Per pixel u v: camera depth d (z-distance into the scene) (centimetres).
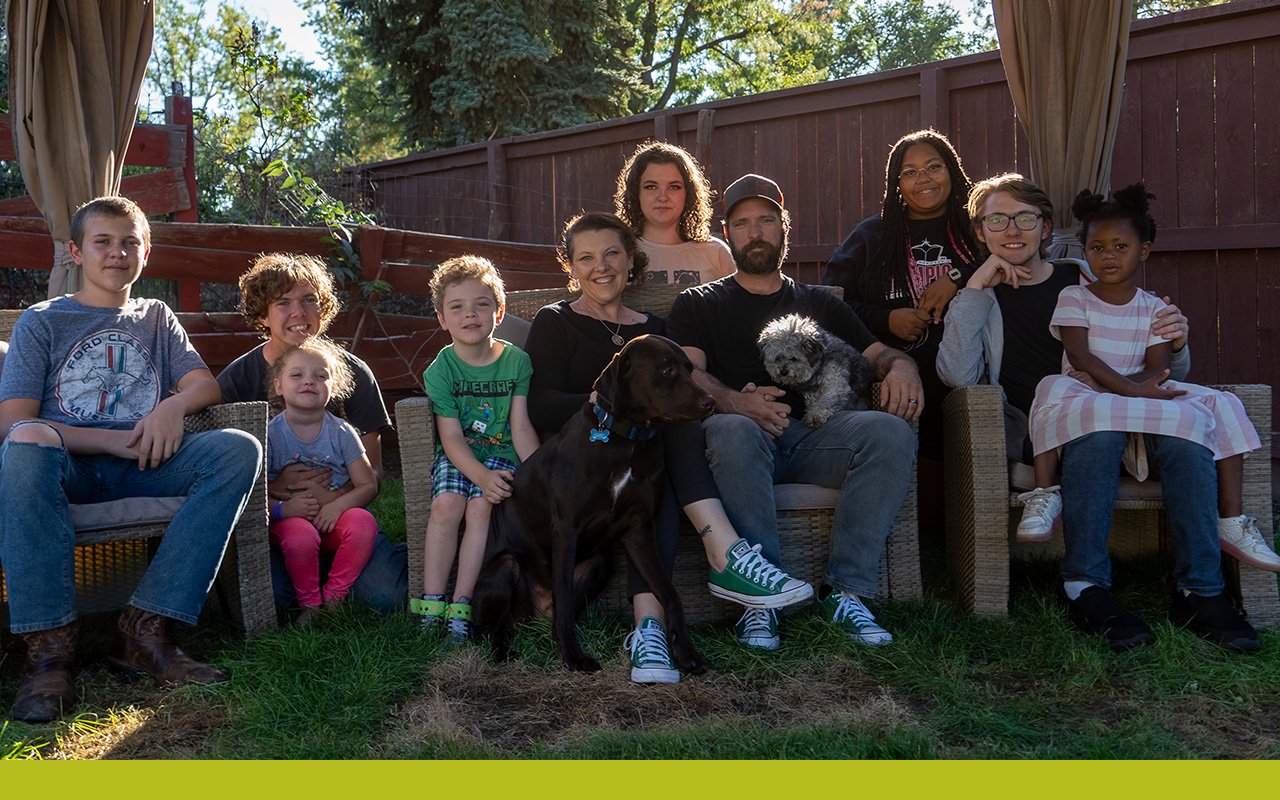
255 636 301
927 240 396
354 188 972
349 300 554
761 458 299
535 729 239
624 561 320
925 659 274
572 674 271
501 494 307
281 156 758
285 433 334
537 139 834
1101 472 299
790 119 684
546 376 328
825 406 321
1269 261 488
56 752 226
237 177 781
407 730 236
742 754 219
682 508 301
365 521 324
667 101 2078
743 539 293
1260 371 494
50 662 254
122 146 428
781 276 364
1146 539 365
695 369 331
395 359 568
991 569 312
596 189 803
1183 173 515
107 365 297
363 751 224
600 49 1502
